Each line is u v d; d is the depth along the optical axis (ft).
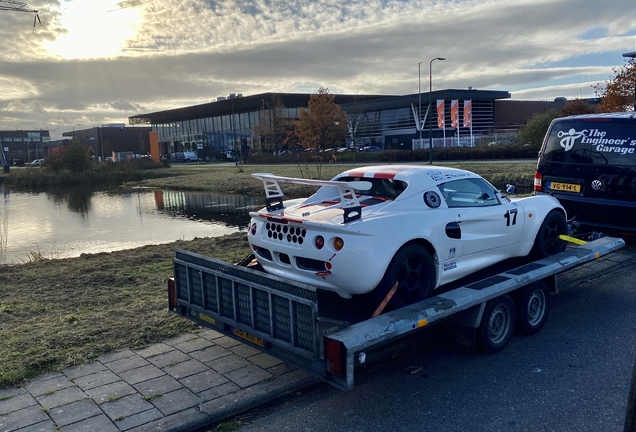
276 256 15.72
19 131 504.84
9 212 81.30
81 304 21.72
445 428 12.03
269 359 15.90
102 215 72.95
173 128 348.79
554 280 18.13
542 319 17.87
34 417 12.77
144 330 18.33
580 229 27.61
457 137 193.06
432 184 16.58
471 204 17.56
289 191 74.69
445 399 13.43
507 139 174.70
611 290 22.22
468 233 17.02
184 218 65.82
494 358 15.89
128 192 118.42
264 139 221.66
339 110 187.93
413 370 15.34
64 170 167.84
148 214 71.92
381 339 12.06
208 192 105.81
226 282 14.29
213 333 18.19
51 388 14.30
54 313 20.66
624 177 25.53
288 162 189.16
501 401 13.21
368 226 14.17
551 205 20.65
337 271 13.98
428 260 15.61
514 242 19.04
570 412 12.55
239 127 293.43
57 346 17.03
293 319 12.15
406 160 160.35
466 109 191.11
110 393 13.89
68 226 62.08
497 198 18.66
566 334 17.60
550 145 28.73
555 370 14.87
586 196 26.96
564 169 27.86
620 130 25.91
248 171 146.51
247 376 14.73
